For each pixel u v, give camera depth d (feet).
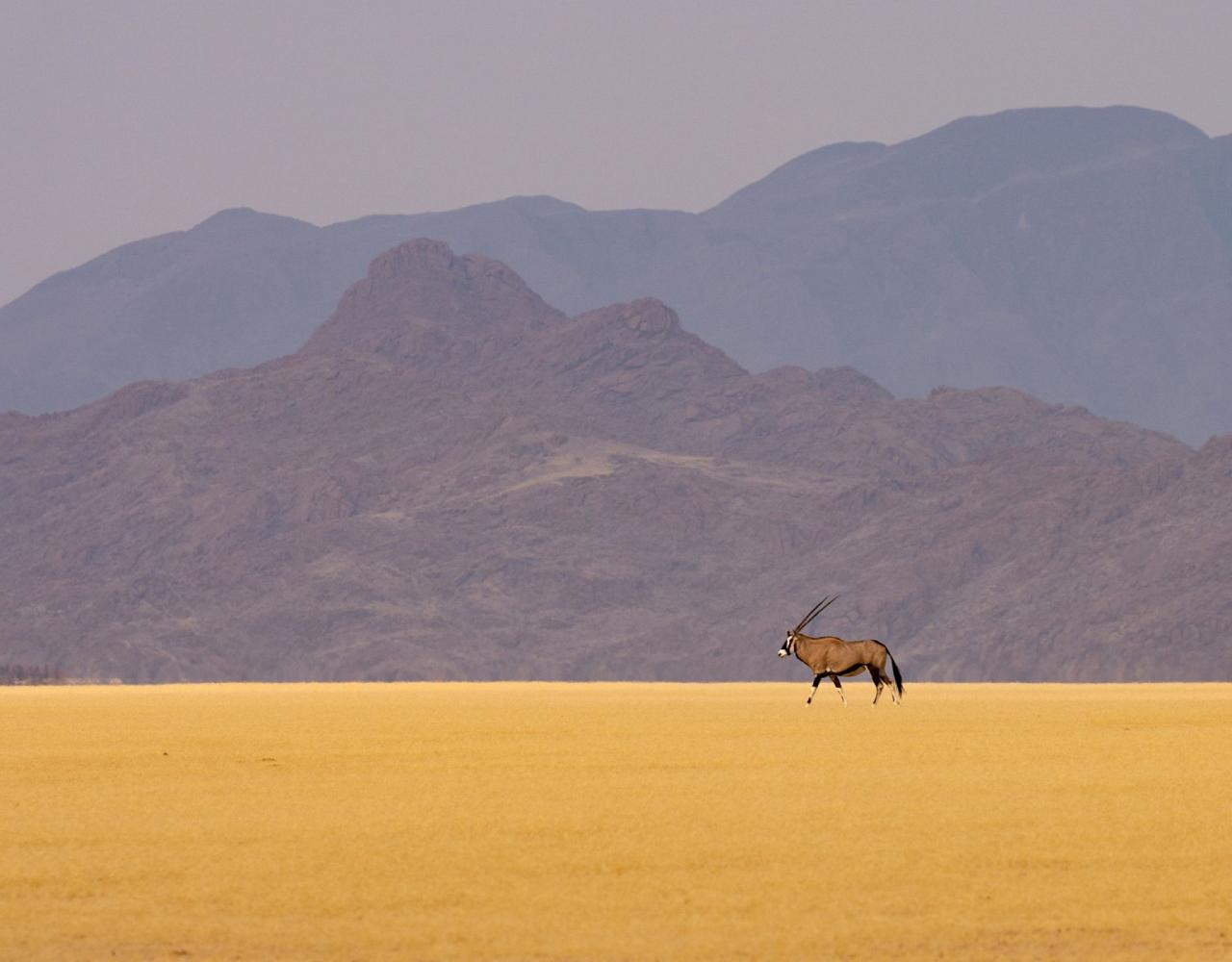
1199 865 290.97
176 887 275.18
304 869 290.15
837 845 311.68
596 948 234.99
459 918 252.83
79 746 556.92
